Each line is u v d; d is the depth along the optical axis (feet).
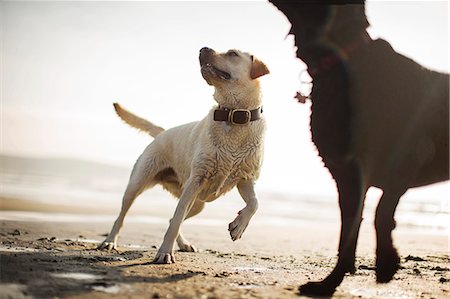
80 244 9.40
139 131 10.07
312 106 6.48
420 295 6.35
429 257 10.11
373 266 8.41
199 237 12.61
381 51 6.33
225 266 7.83
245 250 10.46
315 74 6.42
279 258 9.33
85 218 15.56
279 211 23.82
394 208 6.14
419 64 6.44
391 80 6.22
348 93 6.21
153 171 9.22
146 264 7.43
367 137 6.15
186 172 8.75
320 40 6.35
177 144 8.95
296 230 16.48
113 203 21.15
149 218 16.96
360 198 6.38
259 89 8.30
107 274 6.47
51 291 5.49
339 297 6.07
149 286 5.96
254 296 5.75
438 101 6.23
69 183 31.32
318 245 12.35
